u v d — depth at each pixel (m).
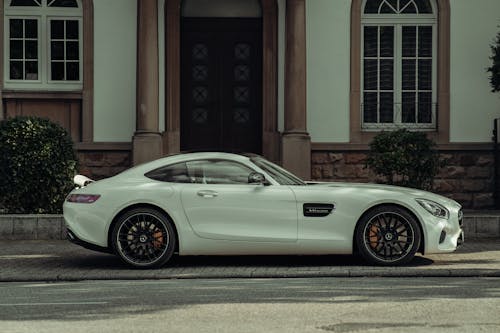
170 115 16.86
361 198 9.77
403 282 8.61
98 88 16.84
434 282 8.59
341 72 16.88
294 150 16.06
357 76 16.86
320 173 16.80
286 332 6.06
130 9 16.88
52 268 9.92
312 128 16.84
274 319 6.54
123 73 16.86
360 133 16.83
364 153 16.81
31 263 10.41
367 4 17.03
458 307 7.02
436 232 9.75
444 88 16.88
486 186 16.80
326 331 6.09
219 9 17.41
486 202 16.81
